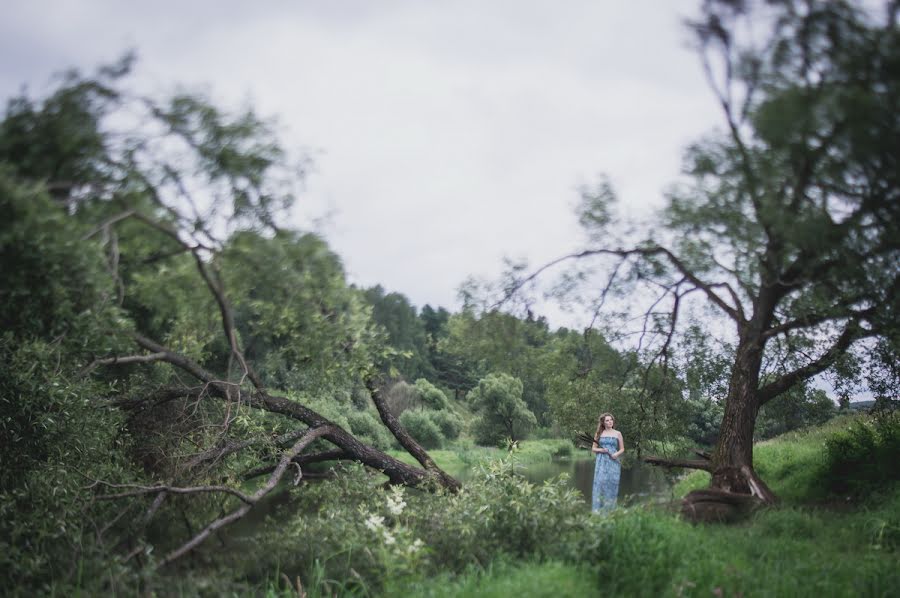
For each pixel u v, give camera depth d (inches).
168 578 267.3
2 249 222.7
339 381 433.4
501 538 274.1
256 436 427.5
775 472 487.5
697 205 328.2
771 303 374.3
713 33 249.8
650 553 233.1
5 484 315.3
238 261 250.7
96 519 327.6
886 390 466.9
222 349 531.2
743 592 206.5
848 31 216.2
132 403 428.1
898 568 230.7
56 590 250.1
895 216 261.6
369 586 255.4
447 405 2160.4
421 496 378.6
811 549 263.4
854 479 405.7
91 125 228.1
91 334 264.8
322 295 319.6
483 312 426.9
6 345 295.1
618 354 471.2
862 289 319.6
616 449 423.5
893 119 210.2
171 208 238.5
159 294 273.6
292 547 316.5
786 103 219.6
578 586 202.1
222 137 240.8
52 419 325.7
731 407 394.9
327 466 789.2
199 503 391.2
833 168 237.6
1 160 216.8
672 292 430.9
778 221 267.9
